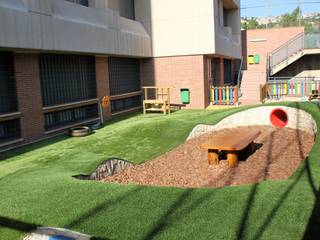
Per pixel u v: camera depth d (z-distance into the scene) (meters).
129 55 16.62
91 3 14.21
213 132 12.99
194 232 4.56
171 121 13.11
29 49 10.61
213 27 17.72
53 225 4.96
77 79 14.08
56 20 11.43
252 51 30.91
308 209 5.05
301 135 12.19
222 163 9.20
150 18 18.72
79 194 6.09
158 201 5.63
